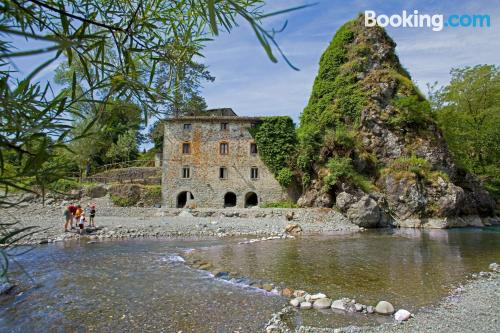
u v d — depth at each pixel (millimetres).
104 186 35531
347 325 7688
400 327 7574
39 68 805
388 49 42781
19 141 1395
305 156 35750
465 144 45438
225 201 41031
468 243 20609
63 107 1557
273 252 16672
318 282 11195
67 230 20719
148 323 7656
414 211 31844
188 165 38031
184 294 9734
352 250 17594
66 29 1810
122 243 18594
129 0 2338
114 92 1888
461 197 32656
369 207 30125
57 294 9531
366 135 37625
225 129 38438
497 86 45469
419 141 36688
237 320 7902
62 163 1728
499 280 11703
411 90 39594
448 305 9047
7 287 9820
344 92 40625
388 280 11555
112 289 10086
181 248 17375
